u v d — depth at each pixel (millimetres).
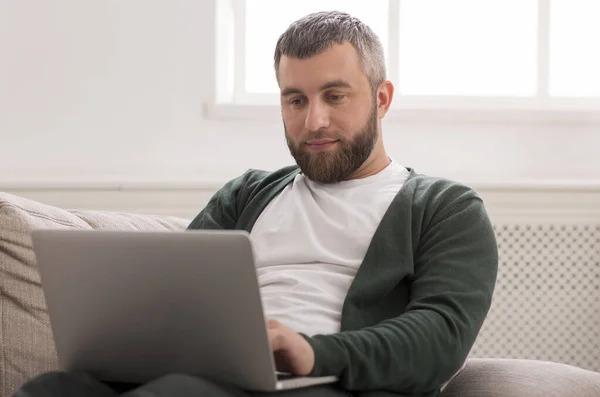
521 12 3635
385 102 2086
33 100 3367
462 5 3625
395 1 3557
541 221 3332
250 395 1552
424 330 1727
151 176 3367
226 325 1499
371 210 1960
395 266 1872
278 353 1601
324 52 1940
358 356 1660
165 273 1508
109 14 3375
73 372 1582
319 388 1634
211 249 1453
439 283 1817
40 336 1983
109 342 1642
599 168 3475
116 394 1597
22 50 3357
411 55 3625
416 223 1921
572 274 3352
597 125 3475
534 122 3457
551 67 3658
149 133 3395
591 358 3367
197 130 3412
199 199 3283
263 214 2070
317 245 1941
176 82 3400
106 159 3387
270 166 3428
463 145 3457
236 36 3557
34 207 2092
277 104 3508
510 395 1838
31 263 1994
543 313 3354
